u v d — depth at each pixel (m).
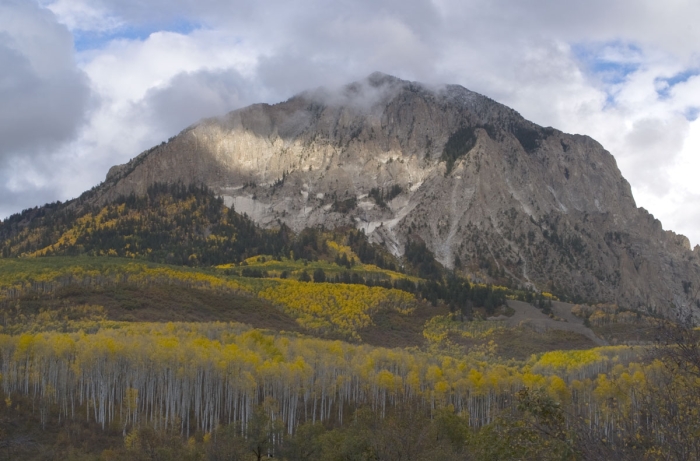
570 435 30.06
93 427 99.38
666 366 30.39
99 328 141.38
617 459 28.92
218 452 79.19
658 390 30.48
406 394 124.81
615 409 40.03
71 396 102.31
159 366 106.38
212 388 116.44
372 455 64.06
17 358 103.81
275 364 108.75
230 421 107.62
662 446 28.66
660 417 29.16
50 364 105.56
